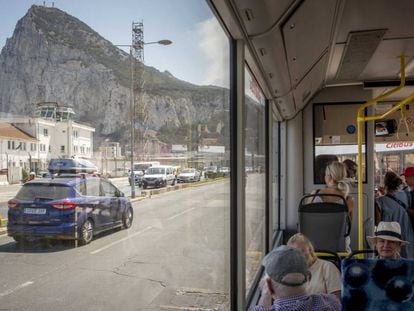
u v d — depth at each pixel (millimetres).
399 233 3008
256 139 4219
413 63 5500
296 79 4602
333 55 5000
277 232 7312
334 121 7227
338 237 4172
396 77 6438
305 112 7363
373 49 4723
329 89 7219
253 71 3660
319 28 3385
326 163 7289
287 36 3006
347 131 7172
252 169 3941
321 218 4172
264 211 5355
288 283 1810
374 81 6676
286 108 6004
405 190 5148
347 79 6551
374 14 3641
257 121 4312
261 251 4961
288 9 2531
